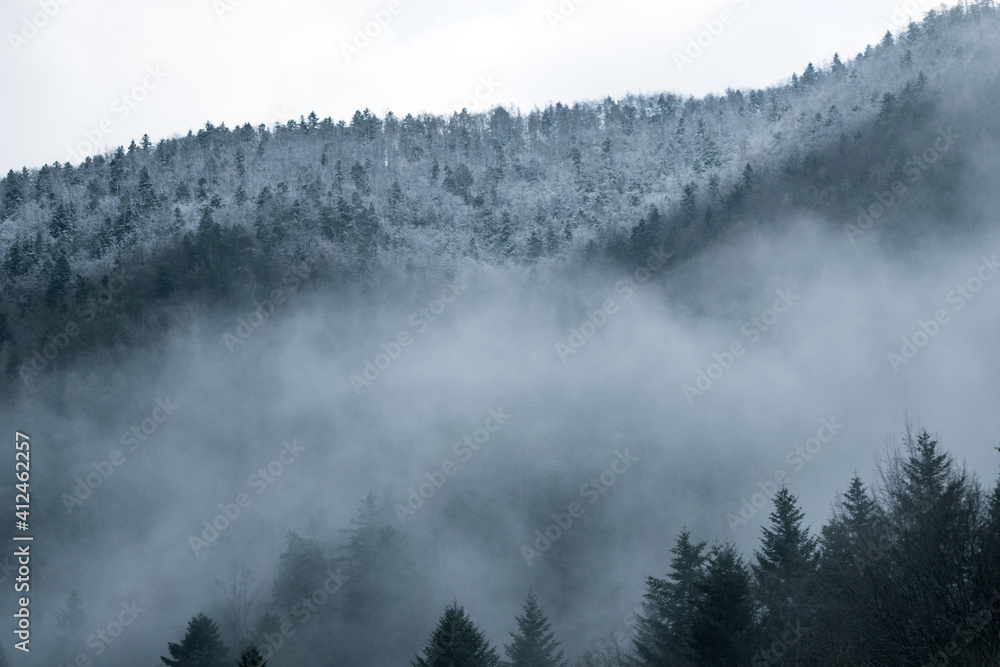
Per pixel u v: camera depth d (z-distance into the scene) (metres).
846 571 26.91
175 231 165.25
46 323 127.38
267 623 55.53
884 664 20.78
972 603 19.45
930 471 30.27
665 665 30.50
